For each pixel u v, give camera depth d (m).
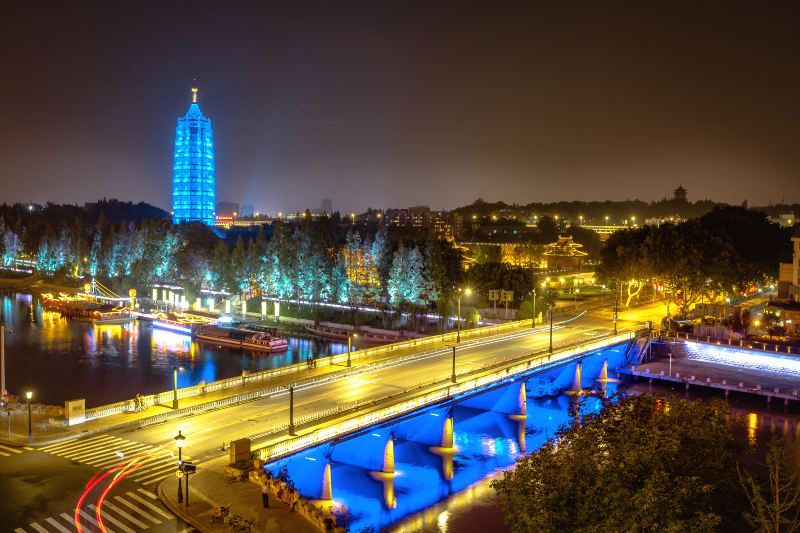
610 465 45.66
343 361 107.69
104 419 75.44
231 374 129.88
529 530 44.31
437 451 92.69
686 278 170.62
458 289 178.25
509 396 109.88
